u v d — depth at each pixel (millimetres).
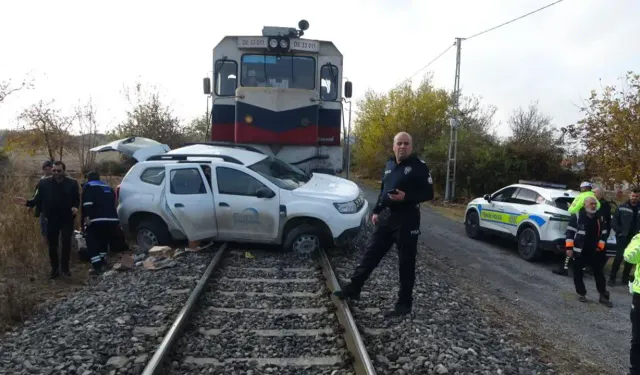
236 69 11547
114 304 6133
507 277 10070
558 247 10688
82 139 21812
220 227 8828
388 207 5715
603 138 15797
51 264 7859
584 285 9102
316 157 11312
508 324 6738
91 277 7926
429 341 5164
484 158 24109
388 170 5680
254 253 8812
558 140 24156
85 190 8141
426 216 18250
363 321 5703
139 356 4746
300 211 8570
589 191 8875
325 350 4969
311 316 5895
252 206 8711
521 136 25891
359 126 35938
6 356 4844
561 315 7934
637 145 14977
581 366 5703
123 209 9141
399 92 32188
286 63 11555
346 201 8734
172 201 8820
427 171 5539
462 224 16828
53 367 4520
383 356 4824
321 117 11531
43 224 8398
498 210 12906
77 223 9961
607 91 15695
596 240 8570
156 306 6133
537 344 6172
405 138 5488
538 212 11320
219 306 6207
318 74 11641
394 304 6297
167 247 8617
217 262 7895
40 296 6918
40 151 21500
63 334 5262
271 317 5824
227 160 9422
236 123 10781
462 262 11039
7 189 11125
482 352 5211
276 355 4859
